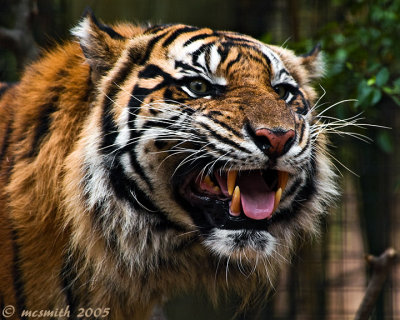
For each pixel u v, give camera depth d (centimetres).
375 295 757
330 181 720
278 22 1510
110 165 636
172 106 629
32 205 647
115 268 665
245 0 1516
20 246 654
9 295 665
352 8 1211
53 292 664
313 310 1538
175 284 705
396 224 1548
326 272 1589
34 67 716
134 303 702
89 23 663
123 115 635
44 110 668
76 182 633
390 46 1138
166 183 645
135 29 727
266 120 604
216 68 641
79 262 665
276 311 1524
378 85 991
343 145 1355
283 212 688
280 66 675
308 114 684
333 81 1086
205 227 653
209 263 700
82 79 668
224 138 612
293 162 617
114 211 645
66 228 653
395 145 1441
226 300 820
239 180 654
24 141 666
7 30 1117
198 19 1491
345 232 1563
